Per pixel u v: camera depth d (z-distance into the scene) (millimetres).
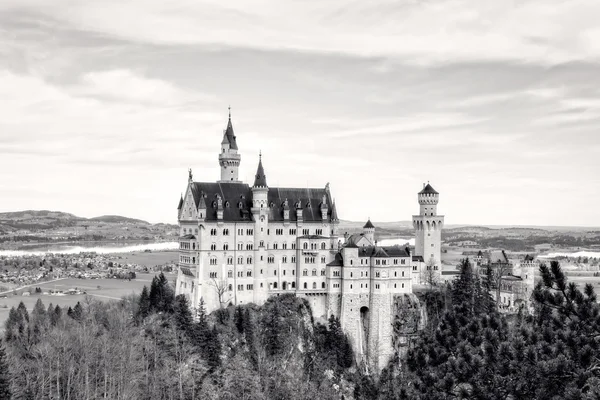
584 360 49000
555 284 54562
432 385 61344
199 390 182875
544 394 50344
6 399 136250
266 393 188500
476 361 55938
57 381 157375
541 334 54062
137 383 174250
